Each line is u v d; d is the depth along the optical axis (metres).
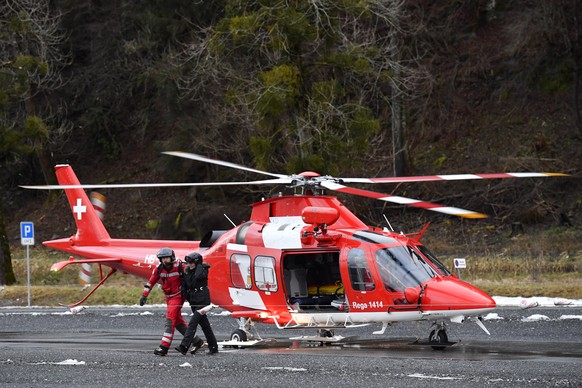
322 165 49.84
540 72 75.12
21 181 87.12
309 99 50.62
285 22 49.44
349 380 19.73
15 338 31.75
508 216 66.12
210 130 69.69
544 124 72.69
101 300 45.72
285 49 49.62
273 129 53.66
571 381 18.91
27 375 22.11
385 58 55.44
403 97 65.94
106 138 87.44
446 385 18.69
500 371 20.41
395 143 69.44
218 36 52.88
